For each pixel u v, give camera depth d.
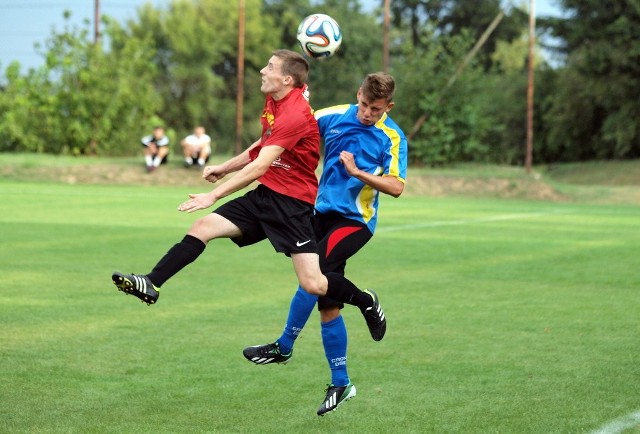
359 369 9.20
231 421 7.42
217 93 95.31
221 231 7.64
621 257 18.75
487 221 27.83
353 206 8.30
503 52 92.50
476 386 8.53
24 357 9.44
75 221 24.47
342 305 7.97
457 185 43.62
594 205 38.28
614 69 61.50
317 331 11.16
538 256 18.80
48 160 44.81
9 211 27.20
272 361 8.12
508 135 72.38
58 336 10.48
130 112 50.75
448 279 15.47
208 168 8.16
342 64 77.06
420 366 9.31
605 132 63.72
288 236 7.66
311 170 7.85
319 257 8.05
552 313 12.30
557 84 69.88
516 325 11.48
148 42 52.53
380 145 8.27
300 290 7.98
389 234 23.20
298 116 7.57
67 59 49.12
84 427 7.13
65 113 49.72
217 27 95.62
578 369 9.19
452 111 48.84
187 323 11.38
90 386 8.38
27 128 49.81
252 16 96.56
